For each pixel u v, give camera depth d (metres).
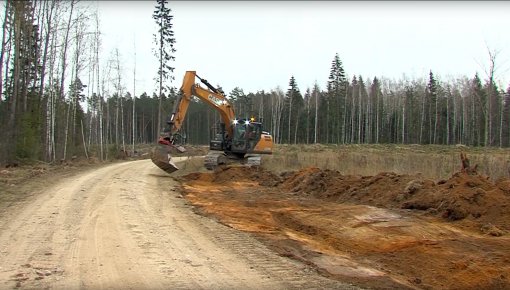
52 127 34.12
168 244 8.96
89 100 46.03
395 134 79.12
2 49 28.16
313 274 7.28
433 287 7.49
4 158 26.69
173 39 47.34
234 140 25.64
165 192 16.95
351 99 81.44
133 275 6.96
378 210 12.66
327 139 75.88
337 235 10.76
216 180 22.28
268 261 7.96
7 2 28.33
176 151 22.70
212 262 7.80
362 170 22.91
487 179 12.80
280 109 82.81
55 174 22.27
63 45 36.22
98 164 32.56
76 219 11.08
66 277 6.76
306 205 14.52
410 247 9.44
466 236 10.07
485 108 61.38
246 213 13.13
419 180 13.97
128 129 89.06
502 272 7.71
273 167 26.55
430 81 77.00
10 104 31.39
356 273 7.69
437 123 75.31
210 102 24.80
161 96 47.28
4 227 10.05
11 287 6.25
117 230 10.00
